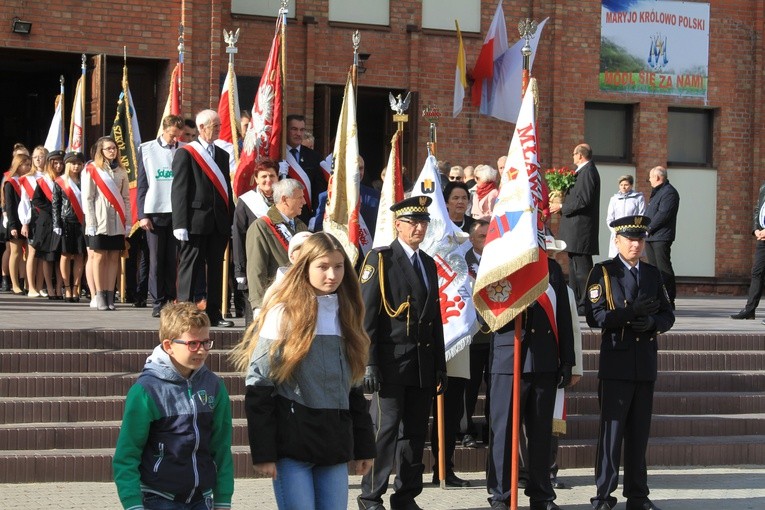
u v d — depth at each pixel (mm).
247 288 12891
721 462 12875
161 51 22188
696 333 15641
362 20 23984
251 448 7105
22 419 11531
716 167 27016
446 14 24547
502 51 24500
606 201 26203
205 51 22438
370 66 23984
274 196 11695
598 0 25734
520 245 10047
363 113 24859
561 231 18344
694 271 27016
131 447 6824
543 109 25250
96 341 12953
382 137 24875
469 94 24703
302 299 7141
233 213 14617
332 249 7188
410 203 10195
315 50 23562
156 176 14969
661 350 15344
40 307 16828
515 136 10414
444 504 10758
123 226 16562
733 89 26984
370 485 10102
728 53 26891
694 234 26984
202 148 14109
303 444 7133
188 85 22234
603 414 10680
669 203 18984
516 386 10141
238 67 22969
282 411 7176
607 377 10641
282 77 14867
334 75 23750
